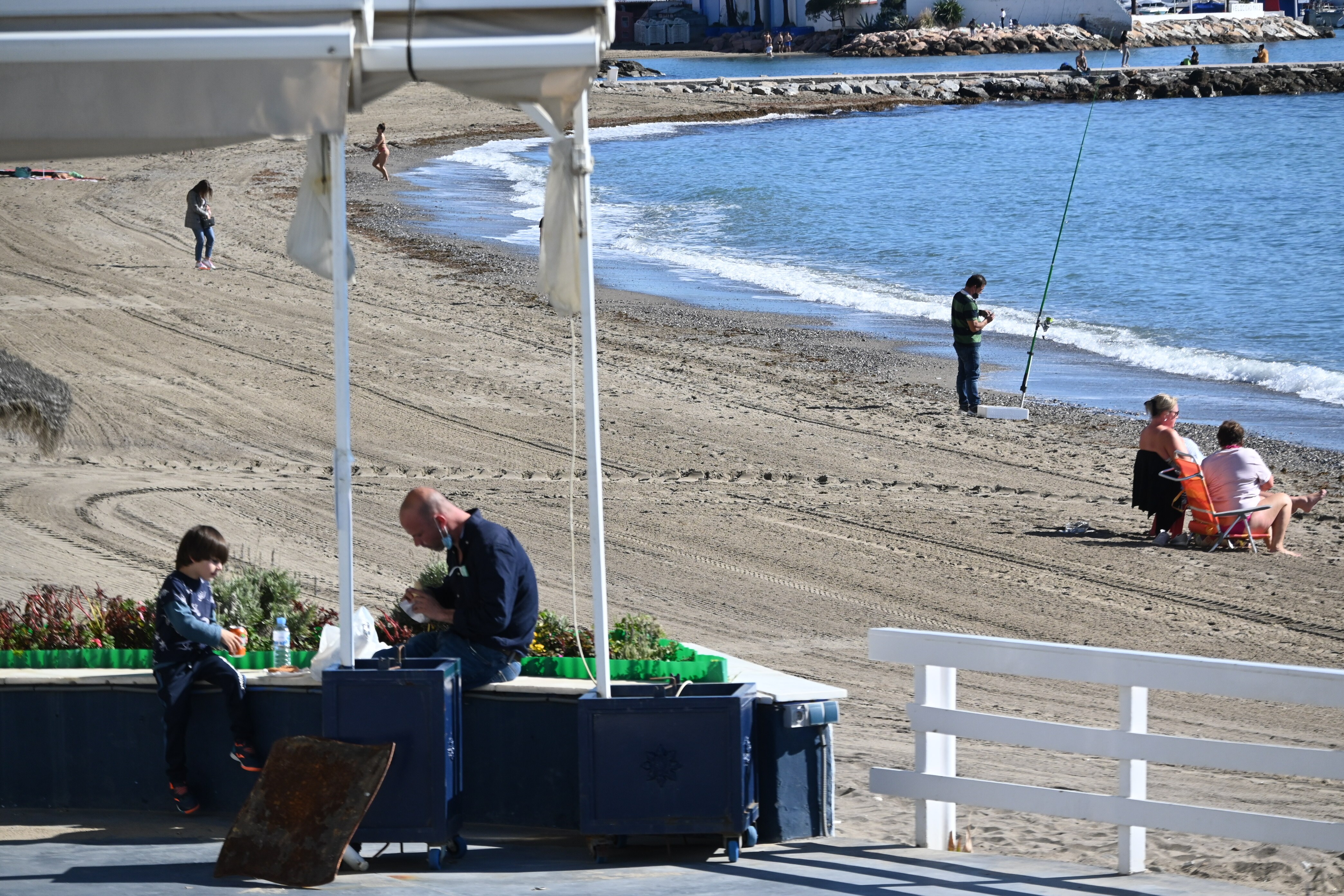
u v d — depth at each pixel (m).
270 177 129.62
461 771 18.61
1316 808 23.77
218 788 19.98
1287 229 121.56
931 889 17.14
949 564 40.22
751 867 18.06
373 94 16.14
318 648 22.50
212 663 19.45
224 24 15.45
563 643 21.78
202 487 44.56
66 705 20.17
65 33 15.16
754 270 99.00
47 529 39.28
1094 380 66.94
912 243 115.50
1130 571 39.69
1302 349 74.12
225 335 67.62
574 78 16.17
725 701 18.00
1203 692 17.58
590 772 18.02
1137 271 101.50
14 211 103.06
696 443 53.31
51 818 19.84
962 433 56.41
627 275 95.44
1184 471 41.81
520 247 100.81
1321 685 16.81
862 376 66.12
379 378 60.84
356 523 41.62
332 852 16.97
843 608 36.22
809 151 187.00
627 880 17.33
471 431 53.41
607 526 42.84
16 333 65.94
